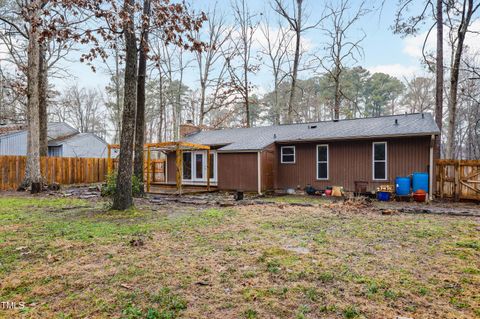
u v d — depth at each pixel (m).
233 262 4.25
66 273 3.88
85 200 10.82
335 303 3.07
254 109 37.75
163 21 8.54
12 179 15.05
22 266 4.14
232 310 2.94
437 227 6.52
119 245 5.10
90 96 45.72
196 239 5.50
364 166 13.09
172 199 11.24
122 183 8.30
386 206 9.98
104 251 4.76
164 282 3.58
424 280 3.63
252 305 3.03
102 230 6.15
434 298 3.18
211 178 17.08
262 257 4.44
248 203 10.35
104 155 33.00
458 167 11.32
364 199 10.65
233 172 14.71
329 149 13.92
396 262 4.26
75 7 8.10
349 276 3.74
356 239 5.52
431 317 2.80
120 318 2.82
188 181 17.95
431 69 16.94
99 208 8.95
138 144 11.57
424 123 12.48
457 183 11.28
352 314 2.84
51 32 8.38
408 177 11.73
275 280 3.63
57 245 5.07
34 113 13.98
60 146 27.91
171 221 7.14
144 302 3.12
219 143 16.55
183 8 8.73
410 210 8.76
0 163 14.66
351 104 37.81
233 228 6.42
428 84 34.00
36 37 13.49
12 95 21.06
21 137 25.23
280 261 4.27
